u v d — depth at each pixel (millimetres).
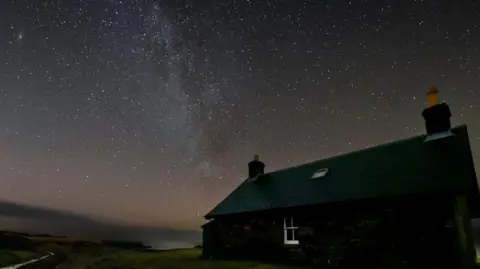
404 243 10828
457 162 11297
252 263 14359
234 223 17234
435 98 13516
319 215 13578
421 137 14203
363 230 12000
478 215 13984
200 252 22719
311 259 13320
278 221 15102
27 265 19047
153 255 20438
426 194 10672
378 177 13242
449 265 9766
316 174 16578
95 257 21547
